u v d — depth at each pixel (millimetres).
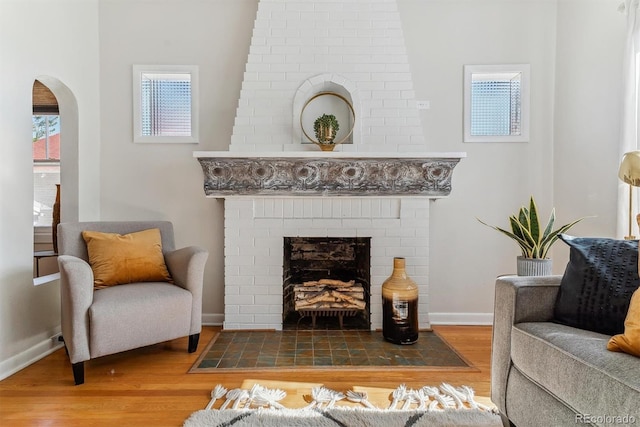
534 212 2604
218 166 2865
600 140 2773
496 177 3193
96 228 2609
